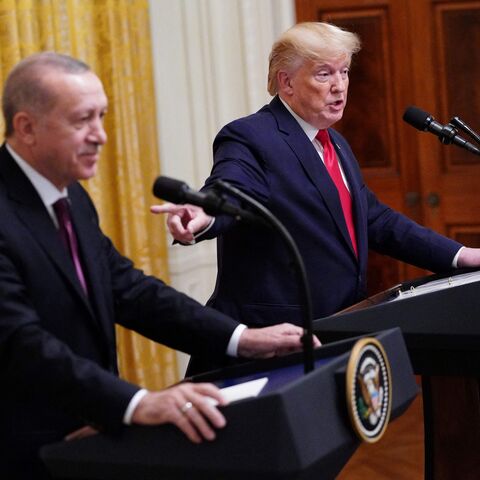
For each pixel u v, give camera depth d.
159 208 2.78
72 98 2.14
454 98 5.78
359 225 3.39
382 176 5.88
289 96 3.35
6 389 2.21
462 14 5.72
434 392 3.25
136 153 5.21
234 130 3.31
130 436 1.98
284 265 3.22
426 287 3.02
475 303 2.68
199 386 1.94
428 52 5.77
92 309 2.33
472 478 3.24
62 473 2.05
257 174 3.23
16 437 2.22
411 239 3.53
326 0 5.77
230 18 5.61
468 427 3.23
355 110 5.87
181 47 5.55
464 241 5.85
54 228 2.28
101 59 5.09
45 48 4.80
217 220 2.95
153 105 5.34
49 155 2.20
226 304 3.27
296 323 3.21
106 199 5.15
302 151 3.30
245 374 2.34
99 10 5.06
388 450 4.84
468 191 5.80
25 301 2.16
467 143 3.25
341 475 4.57
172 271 5.53
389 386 2.08
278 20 5.68
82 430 2.12
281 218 3.23
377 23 5.79
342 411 1.98
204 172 5.66
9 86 2.20
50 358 2.07
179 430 1.93
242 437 1.86
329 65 3.26
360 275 3.33
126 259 2.57
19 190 2.26
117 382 2.02
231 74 5.65
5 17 4.59
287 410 1.83
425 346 2.73
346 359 2.03
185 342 2.49
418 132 5.81
